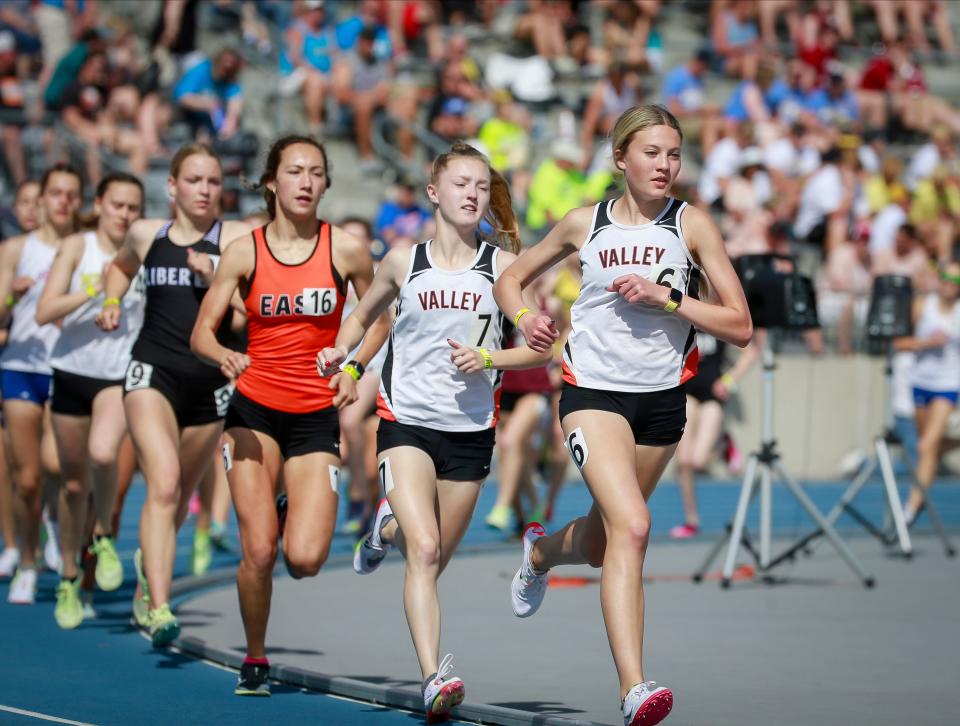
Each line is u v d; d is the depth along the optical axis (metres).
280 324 19.02
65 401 24.86
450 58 61.41
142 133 54.25
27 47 58.31
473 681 19.72
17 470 26.97
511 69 65.81
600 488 15.67
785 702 18.27
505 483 35.69
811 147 64.81
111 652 22.14
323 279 19.03
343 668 20.72
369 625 25.00
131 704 18.23
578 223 16.50
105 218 25.02
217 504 35.19
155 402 21.53
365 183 60.69
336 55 62.69
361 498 36.06
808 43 71.00
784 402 56.66
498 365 17.11
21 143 51.50
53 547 30.33
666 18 73.31
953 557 36.50
